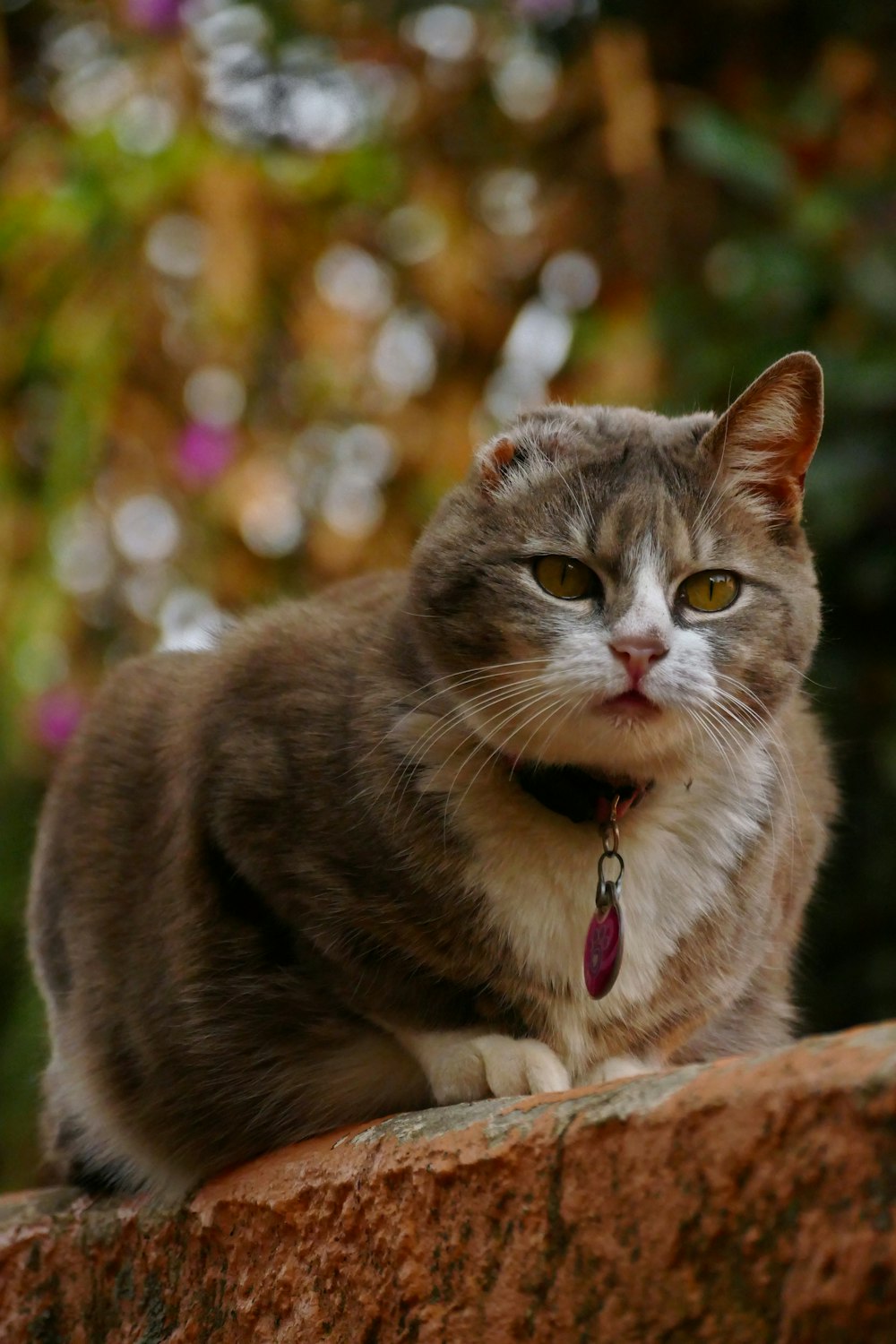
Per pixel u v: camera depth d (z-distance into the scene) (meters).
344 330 9.52
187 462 9.07
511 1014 4.26
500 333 9.58
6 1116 8.46
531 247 9.59
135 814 5.00
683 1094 2.68
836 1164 2.36
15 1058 8.47
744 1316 2.46
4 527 8.89
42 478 9.41
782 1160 2.44
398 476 9.45
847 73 8.69
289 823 4.29
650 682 4.18
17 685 8.65
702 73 9.73
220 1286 3.88
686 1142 2.61
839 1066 2.43
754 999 4.95
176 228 9.13
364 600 5.17
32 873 5.67
